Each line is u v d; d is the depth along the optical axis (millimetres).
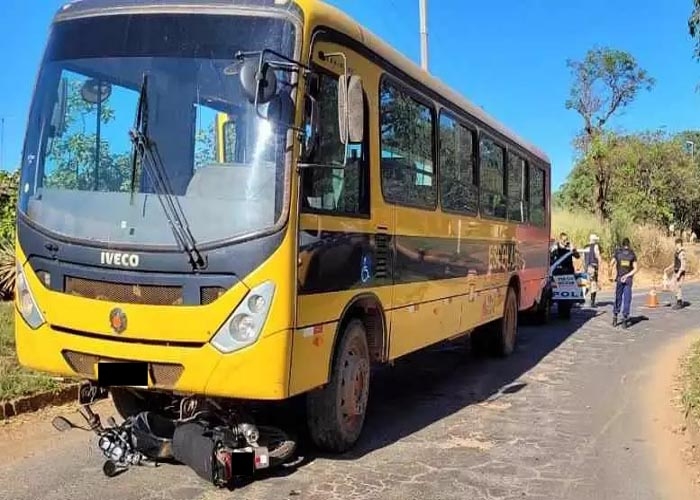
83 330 5480
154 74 5543
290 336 5324
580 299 18312
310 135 5500
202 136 5422
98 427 6195
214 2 5621
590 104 43875
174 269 5273
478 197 10352
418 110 8055
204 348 5230
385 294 7047
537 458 6836
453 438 7414
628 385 10375
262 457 5762
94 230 5477
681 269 22891
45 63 5969
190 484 5719
